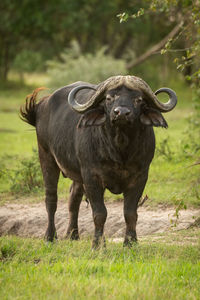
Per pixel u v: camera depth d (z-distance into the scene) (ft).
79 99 84.12
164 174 135.74
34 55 484.33
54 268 67.10
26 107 97.09
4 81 477.36
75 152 82.02
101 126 74.18
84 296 57.82
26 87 450.71
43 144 94.43
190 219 98.58
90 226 105.29
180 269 67.72
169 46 99.66
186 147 135.13
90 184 78.13
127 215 78.79
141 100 70.79
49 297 57.26
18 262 72.38
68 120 84.99
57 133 86.94
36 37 455.63
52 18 429.38
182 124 224.94
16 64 486.79
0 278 64.08
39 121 95.35
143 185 78.64
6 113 302.04
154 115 72.79
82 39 501.56
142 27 407.03
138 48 454.40
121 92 70.28
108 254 75.00
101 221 78.23
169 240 85.10
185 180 128.26
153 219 101.24
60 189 129.80
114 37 465.88
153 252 76.95
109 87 71.05
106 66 357.41
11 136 222.28
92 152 76.79
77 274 65.26
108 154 74.84
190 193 111.86
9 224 109.91
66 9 410.52
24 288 60.49
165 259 73.26
